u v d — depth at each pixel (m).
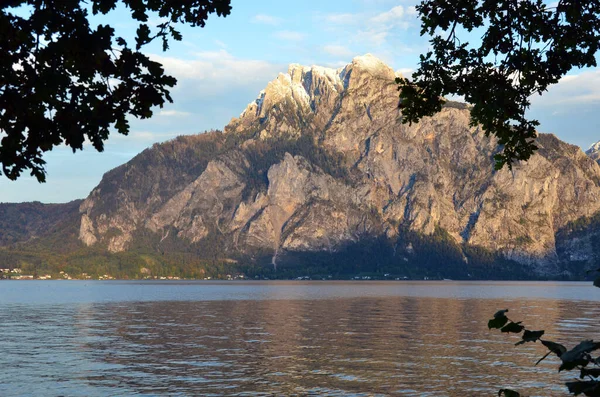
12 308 143.75
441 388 47.06
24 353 65.12
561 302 175.62
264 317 114.69
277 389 46.53
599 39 11.62
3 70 7.58
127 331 88.00
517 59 11.89
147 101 8.22
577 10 11.44
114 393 44.97
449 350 67.19
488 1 11.75
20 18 7.52
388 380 49.94
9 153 8.23
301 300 183.75
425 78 12.07
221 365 57.12
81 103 8.10
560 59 11.85
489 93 11.77
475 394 45.16
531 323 101.44
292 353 64.81
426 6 12.02
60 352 65.94
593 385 7.13
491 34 11.90
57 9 7.61
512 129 12.11
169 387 47.19
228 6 8.74
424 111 12.10
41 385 47.81
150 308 143.50
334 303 166.12
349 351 66.44
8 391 45.62
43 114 8.06
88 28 7.70
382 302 172.12
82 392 45.34
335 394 44.97
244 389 46.53
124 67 8.02
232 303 166.25
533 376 51.88
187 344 72.62
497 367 56.19
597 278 7.00
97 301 177.00
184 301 177.12
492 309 139.00
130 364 57.72
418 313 125.44
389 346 70.56
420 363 58.22
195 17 8.77
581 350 7.10
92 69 7.93
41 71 7.67
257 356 62.75
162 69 8.17
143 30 8.19
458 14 11.89
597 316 118.12
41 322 103.88
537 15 11.68
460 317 114.12
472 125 12.18
